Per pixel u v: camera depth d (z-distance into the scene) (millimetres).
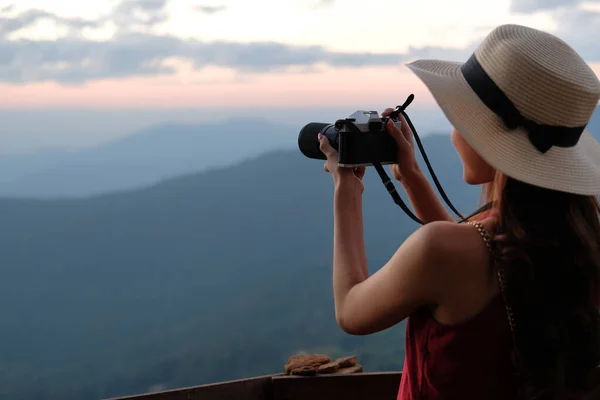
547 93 962
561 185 950
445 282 927
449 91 1029
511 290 907
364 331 1021
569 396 938
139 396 1915
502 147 978
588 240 950
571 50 1005
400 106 1322
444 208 1313
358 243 1116
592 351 936
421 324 989
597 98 995
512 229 930
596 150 1185
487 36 1046
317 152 1413
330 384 2076
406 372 1048
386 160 1268
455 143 1078
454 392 958
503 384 949
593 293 948
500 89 983
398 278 955
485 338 931
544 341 897
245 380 2055
